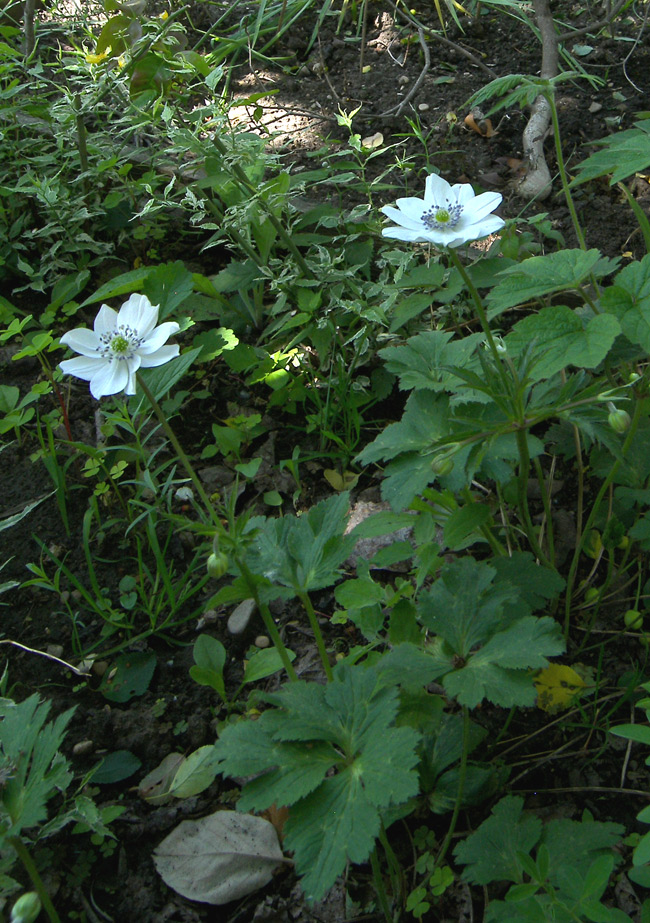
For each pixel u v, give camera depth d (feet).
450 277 2.12
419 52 3.19
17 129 2.66
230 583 1.95
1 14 2.80
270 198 2.14
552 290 1.55
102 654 1.84
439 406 1.62
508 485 1.82
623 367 1.80
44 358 2.38
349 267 2.33
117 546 2.03
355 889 1.53
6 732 1.40
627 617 1.80
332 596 1.93
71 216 2.41
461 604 1.42
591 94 2.92
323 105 3.03
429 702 1.46
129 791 1.67
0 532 2.05
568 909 1.29
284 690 1.36
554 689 1.70
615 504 1.86
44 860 1.57
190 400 2.31
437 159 2.77
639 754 1.64
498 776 1.59
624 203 2.56
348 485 2.11
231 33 3.34
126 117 2.42
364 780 1.24
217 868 1.55
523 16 3.07
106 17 2.97
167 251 2.60
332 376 2.21
